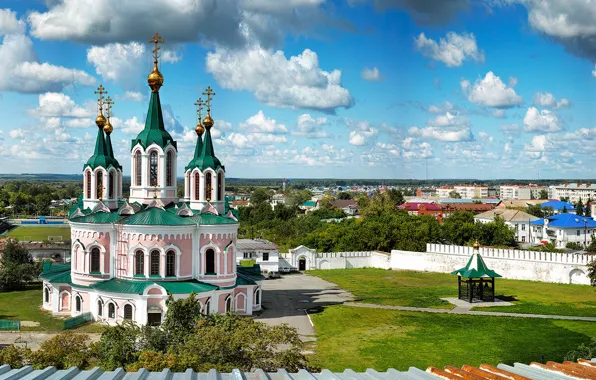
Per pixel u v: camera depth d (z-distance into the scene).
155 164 84.31
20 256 112.19
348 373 24.28
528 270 120.25
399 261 138.50
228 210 85.00
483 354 66.00
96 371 23.09
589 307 92.06
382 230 150.00
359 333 75.25
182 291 75.81
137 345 49.62
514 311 89.31
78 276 80.94
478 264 97.25
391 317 85.00
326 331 76.44
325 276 128.12
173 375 22.86
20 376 21.94
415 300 98.12
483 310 90.00
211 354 43.81
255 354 44.00
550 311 89.12
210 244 80.94
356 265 142.62
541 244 178.75
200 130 87.69
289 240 182.38
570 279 115.00
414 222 160.62
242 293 85.56
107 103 88.62
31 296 96.00
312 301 97.62
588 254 114.62
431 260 134.25
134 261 78.00
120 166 89.50
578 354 53.47
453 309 90.88
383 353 65.94
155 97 85.19
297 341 47.00
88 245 80.12
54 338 46.56
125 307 74.94
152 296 74.69
